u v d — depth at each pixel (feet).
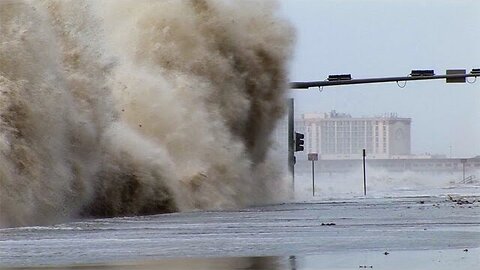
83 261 98.22
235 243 119.44
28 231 146.92
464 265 90.43
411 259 96.22
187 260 98.02
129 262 96.58
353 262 93.97
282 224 160.56
